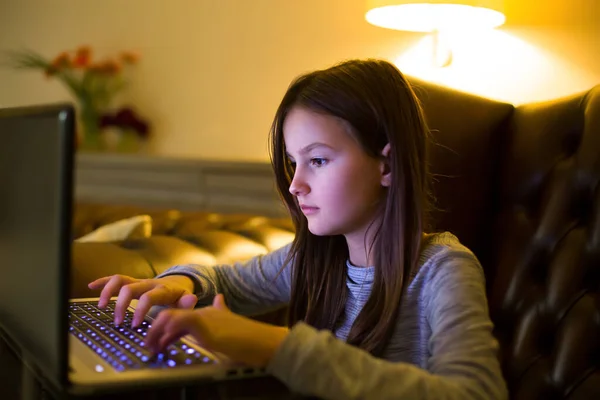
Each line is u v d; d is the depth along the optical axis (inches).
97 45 111.0
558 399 39.8
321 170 35.2
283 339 25.4
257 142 87.4
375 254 36.4
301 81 37.3
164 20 99.2
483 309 30.6
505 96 61.5
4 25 131.3
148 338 26.4
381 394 24.4
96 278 46.3
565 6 57.0
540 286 43.3
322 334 25.9
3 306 30.9
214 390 24.8
